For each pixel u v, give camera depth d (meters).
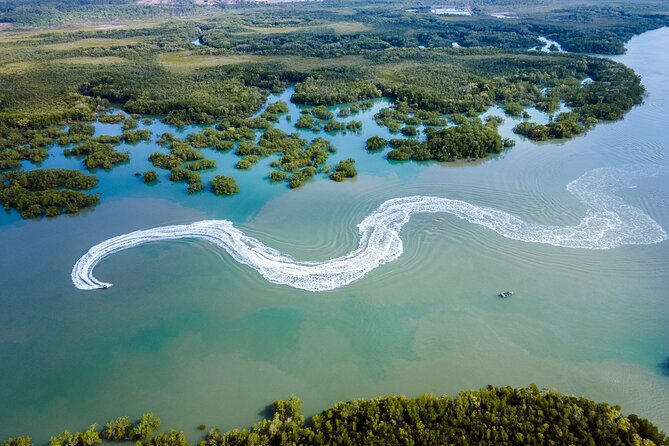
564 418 47.44
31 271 75.75
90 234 84.75
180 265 76.88
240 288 72.00
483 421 48.22
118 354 61.28
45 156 113.88
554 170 106.00
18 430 51.91
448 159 111.31
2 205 92.50
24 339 63.66
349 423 48.16
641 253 77.81
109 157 111.75
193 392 55.78
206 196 96.81
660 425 50.91
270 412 53.06
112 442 49.34
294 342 62.56
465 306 68.00
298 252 79.69
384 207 92.31
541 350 60.78
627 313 66.50
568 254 78.06
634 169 105.62
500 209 91.19
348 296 70.06
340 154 117.00
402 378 57.09
